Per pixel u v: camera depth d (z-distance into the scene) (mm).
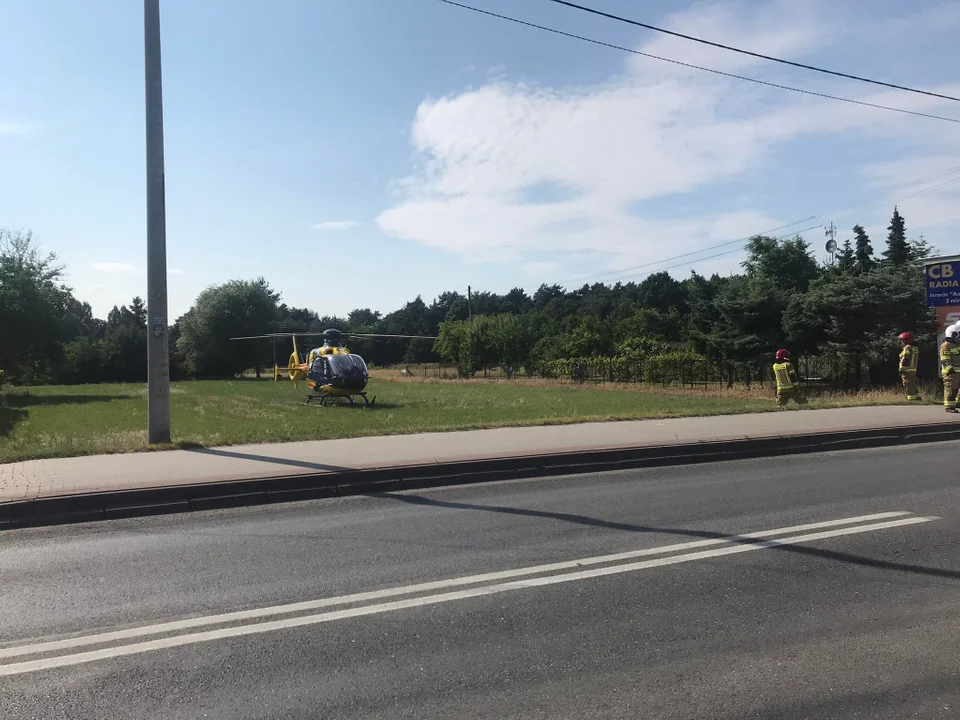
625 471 10680
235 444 12391
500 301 133125
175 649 4453
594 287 140500
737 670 4082
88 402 30156
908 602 5070
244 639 4598
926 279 18500
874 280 25594
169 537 7203
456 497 8922
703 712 3637
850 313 25812
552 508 8164
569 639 4539
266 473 9461
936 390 20531
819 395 23906
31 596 5453
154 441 12328
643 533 6977
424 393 35562
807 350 28562
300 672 4125
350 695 3852
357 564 6160
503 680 4000
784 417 15500
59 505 8094
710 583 5512
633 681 3973
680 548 6430
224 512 8328
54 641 4594
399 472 9859
